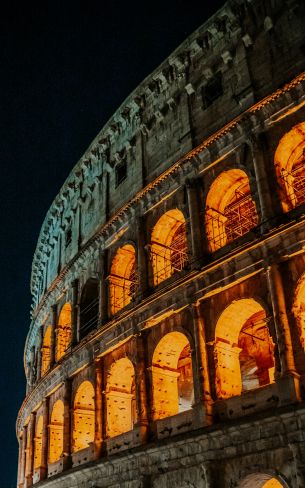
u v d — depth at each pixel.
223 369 34.47
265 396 31.22
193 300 36.44
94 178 54.88
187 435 32.97
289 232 32.16
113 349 43.09
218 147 39.38
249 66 40.06
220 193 39.88
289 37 38.19
